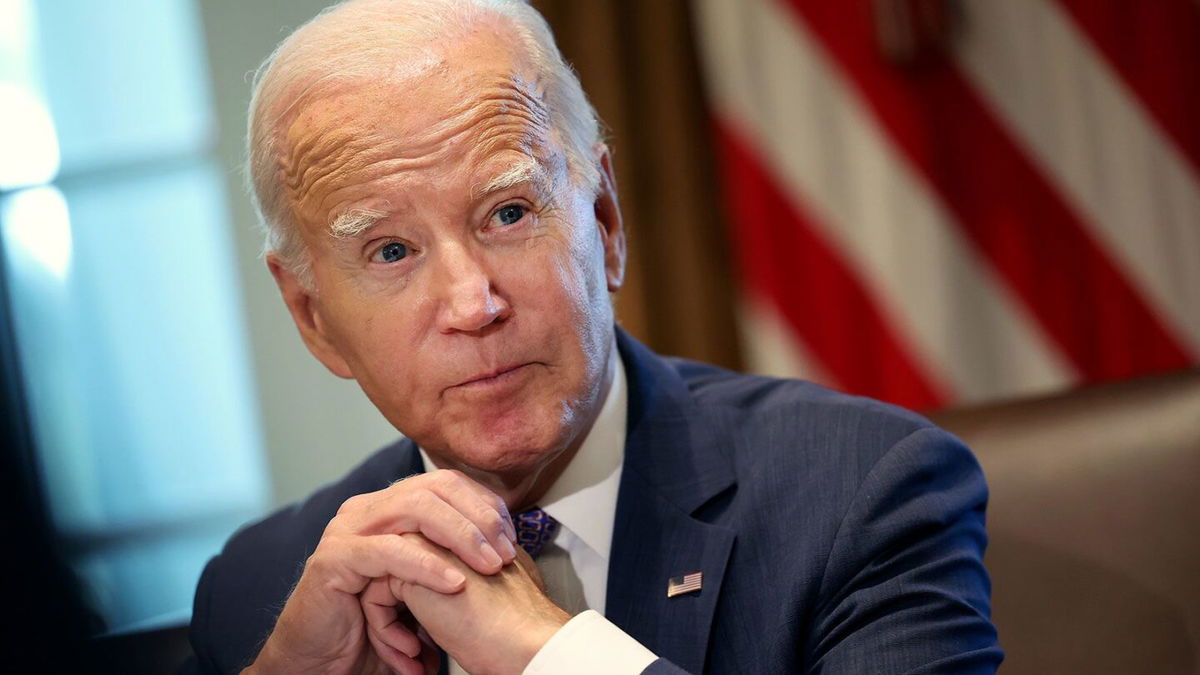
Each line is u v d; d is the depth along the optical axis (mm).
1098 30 5836
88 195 8703
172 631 3311
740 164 6160
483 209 2279
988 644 2305
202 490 8648
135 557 8414
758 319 6160
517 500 2607
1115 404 2842
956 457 2557
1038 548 2752
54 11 8656
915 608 2295
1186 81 5762
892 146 6031
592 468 2648
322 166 2312
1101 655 2645
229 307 8734
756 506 2533
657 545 2529
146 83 8695
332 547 2346
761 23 6145
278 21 8422
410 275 2314
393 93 2287
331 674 2410
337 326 2424
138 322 8703
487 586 2264
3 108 8633
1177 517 2668
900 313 6051
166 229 8711
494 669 2199
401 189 2254
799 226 6141
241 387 8734
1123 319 5859
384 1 2410
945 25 5934
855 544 2377
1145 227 5820
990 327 6004
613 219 2635
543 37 2486
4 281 8453
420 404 2359
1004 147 5945
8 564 4672
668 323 6398
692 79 6340
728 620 2420
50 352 8492
